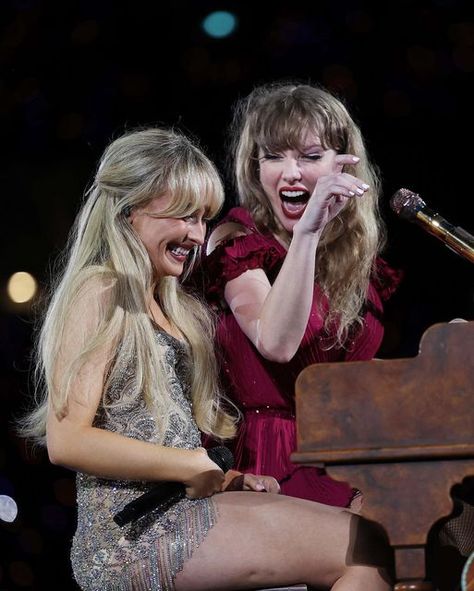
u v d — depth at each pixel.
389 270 10.85
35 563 15.34
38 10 14.89
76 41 15.02
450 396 6.76
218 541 7.98
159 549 8.01
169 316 9.23
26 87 15.23
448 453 6.66
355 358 10.35
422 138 15.30
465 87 14.95
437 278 15.82
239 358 10.03
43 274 15.43
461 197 15.35
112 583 8.02
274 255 10.13
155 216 8.72
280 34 14.93
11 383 15.41
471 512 8.70
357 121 15.00
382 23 14.83
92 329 8.26
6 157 15.55
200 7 14.93
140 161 8.72
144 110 15.22
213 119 15.15
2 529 15.38
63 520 15.43
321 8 14.87
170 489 8.08
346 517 8.02
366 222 10.38
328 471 6.82
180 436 8.41
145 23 14.98
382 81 15.00
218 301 10.15
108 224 8.70
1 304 15.38
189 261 10.33
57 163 15.58
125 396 8.31
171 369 8.70
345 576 7.76
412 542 6.73
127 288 8.50
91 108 15.27
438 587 8.05
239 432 10.06
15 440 15.45
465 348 6.78
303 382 6.84
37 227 15.53
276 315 9.27
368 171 10.51
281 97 10.24
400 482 6.77
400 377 6.79
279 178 10.09
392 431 6.76
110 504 8.17
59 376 8.16
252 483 9.06
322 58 14.96
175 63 15.14
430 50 14.84
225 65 15.08
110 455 7.95
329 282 10.23
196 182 8.74
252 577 7.95
